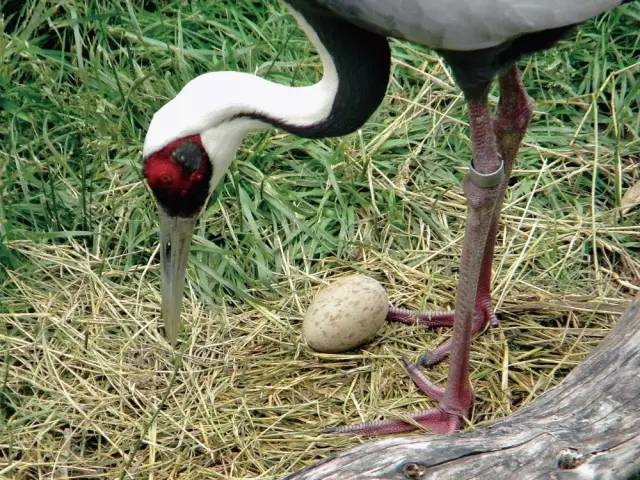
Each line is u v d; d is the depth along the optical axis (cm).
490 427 529
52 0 831
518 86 601
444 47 543
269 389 642
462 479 498
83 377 649
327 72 573
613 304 684
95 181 764
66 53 820
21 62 810
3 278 704
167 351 663
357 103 575
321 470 504
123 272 709
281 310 690
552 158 787
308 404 632
